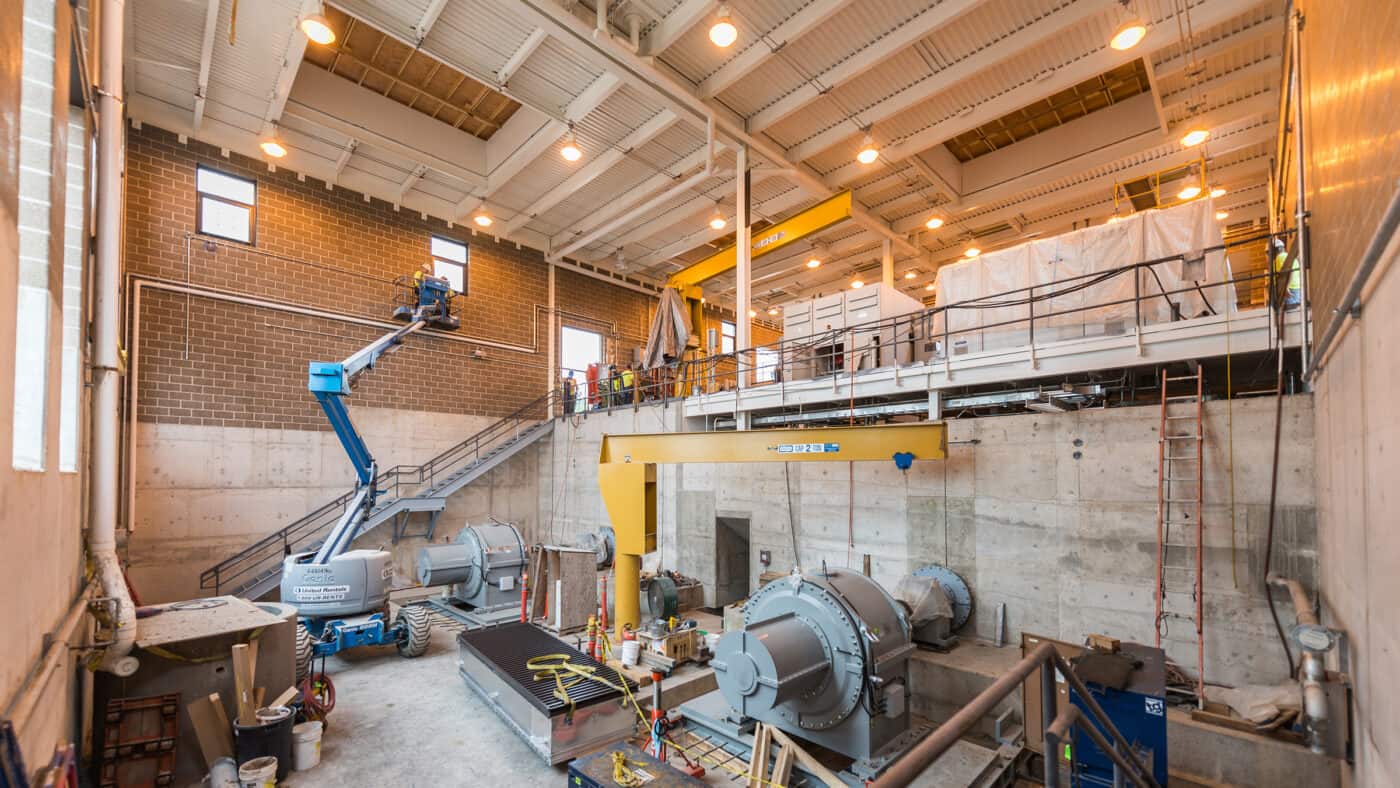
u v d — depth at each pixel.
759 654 5.12
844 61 10.27
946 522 9.03
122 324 10.91
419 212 15.64
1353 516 4.03
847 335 10.94
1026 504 8.28
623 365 20.25
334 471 13.62
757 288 22.58
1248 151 12.91
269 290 13.03
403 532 14.33
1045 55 10.19
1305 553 6.29
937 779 5.06
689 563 12.88
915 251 17.55
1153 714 4.70
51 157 3.27
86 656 4.54
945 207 15.16
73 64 4.48
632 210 16.11
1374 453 3.32
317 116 11.83
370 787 5.32
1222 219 15.95
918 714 7.46
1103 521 7.63
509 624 8.23
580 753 5.85
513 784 5.40
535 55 10.56
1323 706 4.32
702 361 13.53
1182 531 7.06
